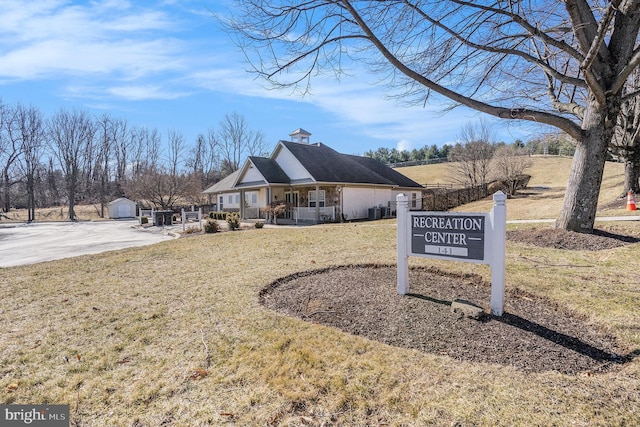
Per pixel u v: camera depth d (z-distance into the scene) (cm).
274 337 316
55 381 254
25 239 1540
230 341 311
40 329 356
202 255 809
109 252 909
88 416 213
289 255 745
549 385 229
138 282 555
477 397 218
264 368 261
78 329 354
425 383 236
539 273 485
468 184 3144
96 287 530
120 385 246
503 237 351
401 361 267
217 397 228
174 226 2205
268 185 1983
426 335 316
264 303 432
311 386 236
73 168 4288
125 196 4428
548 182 3534
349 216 2002
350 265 611
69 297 477
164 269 658
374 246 786
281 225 1781
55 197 4903
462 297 413
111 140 4984
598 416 195
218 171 5272
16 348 311
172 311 402
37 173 4581
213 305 419
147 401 227
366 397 222
